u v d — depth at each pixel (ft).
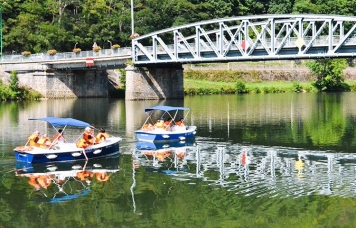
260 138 161.48
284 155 132.87
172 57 293.23
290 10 585.22
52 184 104.53
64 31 412.57
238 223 81.05
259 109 256.11
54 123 131.75
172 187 100.78
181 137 157.58
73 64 337.31
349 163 121.90
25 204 91.56
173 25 469.16
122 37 442.91
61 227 80.43
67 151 123.85
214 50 271.90
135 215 85.20
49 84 345.51
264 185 101.30
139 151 139.74
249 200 91.56
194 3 517.96
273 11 582.35
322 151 138.21
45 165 121.08
